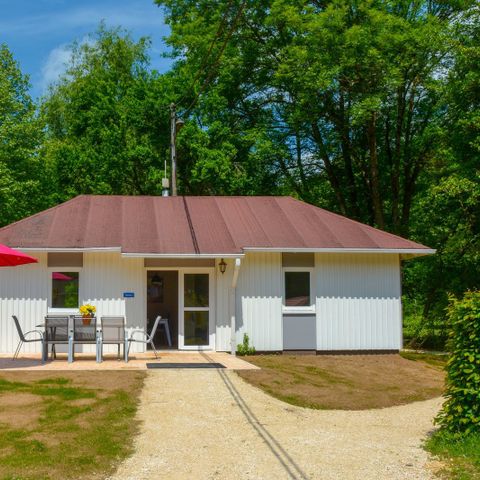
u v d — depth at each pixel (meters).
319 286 19.52
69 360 15.99
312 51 26.69
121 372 14.55
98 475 7.81
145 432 9.80
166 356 17.81
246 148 30.81
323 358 18.47
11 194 29.47
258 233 19.80
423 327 26.30
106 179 32.41
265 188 32.47
